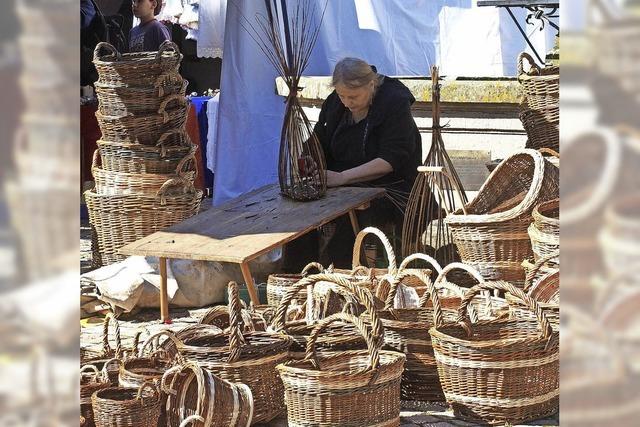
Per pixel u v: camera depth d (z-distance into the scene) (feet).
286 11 42.24
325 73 47.06
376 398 17.52
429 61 49.26
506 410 18.95
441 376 19.90
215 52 53.47
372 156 32.37
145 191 35.63
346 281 18.83
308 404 17.40
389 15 48.34
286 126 31.17
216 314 21.56
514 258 26.78
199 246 27.43
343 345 19.66
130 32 50.96
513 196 29.32
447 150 37.78
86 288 30.53
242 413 17.56
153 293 30.68
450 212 29.91
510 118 36.63
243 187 42.91
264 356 18.86
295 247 32.60
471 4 49.44
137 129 35.70
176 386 17.69
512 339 19.13
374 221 31.40
